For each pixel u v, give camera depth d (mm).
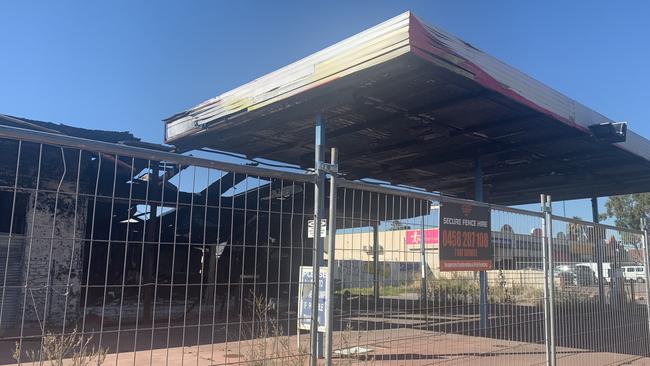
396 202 5223
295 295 8164
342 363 5355
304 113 10305
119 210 13742
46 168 12086
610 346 7957
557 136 12430
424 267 5445
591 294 7746
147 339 10039
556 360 7254
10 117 11430
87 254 13422
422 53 7828
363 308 5168
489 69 9156
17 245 11727
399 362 6523
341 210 5223
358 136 13109
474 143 13609
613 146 13141
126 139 13727
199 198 12570
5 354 8078
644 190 19406
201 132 11906
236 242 14164
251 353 4934
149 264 13500
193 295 14844
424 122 11727
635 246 9156
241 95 10734
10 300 11375
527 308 6492
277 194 7332
